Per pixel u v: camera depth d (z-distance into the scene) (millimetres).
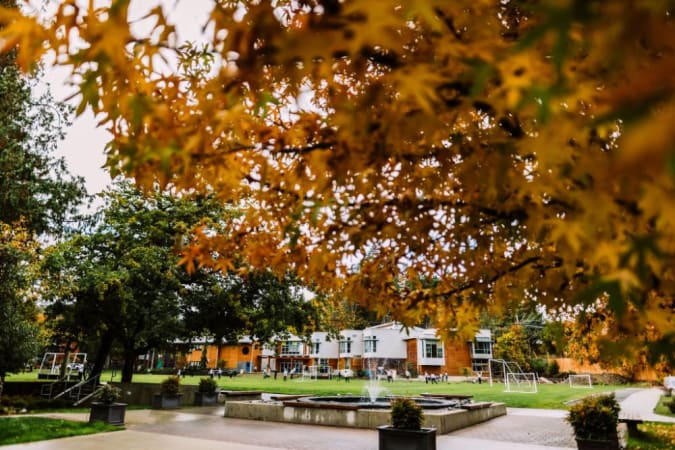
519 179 1173
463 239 2246
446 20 1141
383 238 2209
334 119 1231
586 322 2564
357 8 792
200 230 2545
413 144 1577
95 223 18500
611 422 8242
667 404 16062
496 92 917
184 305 19547
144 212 18766
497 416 15570
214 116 1286
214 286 18875
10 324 14148
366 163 1635
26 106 12820
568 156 937
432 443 8445
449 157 1665
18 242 13094
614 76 819
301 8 1224
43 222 13719
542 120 756
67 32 1117
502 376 50875
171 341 20234
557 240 1192
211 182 1850
